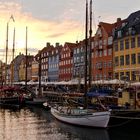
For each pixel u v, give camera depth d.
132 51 67.88
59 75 111.00
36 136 30.94
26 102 63.31
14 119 43.56
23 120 42.44
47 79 121.00
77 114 35.09
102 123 32.66
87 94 39.34
